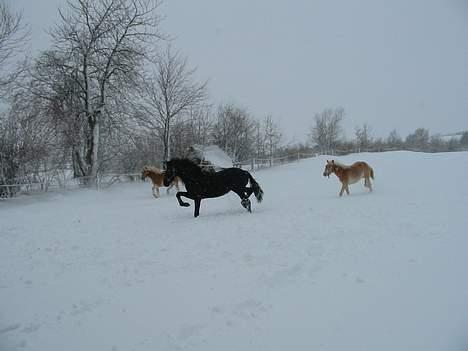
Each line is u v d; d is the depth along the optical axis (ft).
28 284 19.44
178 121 115.24
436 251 19.51
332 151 147.95
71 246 28.07
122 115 86.02
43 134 73.15
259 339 12.33
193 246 24.90
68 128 76.48
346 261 19.06
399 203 36.91
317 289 15.80
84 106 82.89
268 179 80.74
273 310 14.21
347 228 26.76
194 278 18.31
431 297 14.20
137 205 55.16
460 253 18.85
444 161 83.35
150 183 87.10
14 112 71.92
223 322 13.62
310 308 14.15
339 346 11.58
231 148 136.15
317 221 30.40
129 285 18.08
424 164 80.59
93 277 19.83
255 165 127.85
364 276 16.75
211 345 12.17
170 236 28.89
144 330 13.47
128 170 103.30
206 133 126.93
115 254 24.49
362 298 14.62
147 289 17.31
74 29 79.25
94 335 13.35
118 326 13.89
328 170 46.21
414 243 21.40
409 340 11.59
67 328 13.99
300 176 80.53
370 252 20.29
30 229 37.88
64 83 80.28
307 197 47.91
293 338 12.23
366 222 28.53
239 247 23.62
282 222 31.07
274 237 25.66
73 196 68.23
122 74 83.41
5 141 67.62
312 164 104.22
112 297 16.69
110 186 80.79
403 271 16.97
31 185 70.44
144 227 34.35
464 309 13.10
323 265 18.72
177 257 22.45
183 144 115.75
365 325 12.66
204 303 15.30
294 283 16.67
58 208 56.65
